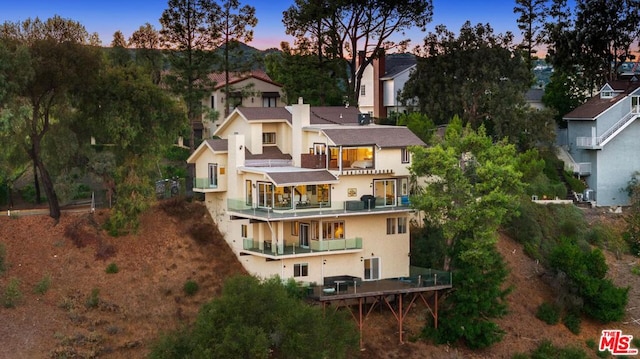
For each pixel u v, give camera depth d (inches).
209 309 2591.0
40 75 3095.5
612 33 4589.1
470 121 4052.7
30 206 3390.7
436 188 3070.9
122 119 3248.0
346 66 4195.4
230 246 3211.1
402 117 3843.5
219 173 3218.5
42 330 2787.9
